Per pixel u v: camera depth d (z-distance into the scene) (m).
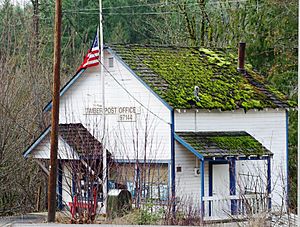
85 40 66.31
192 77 40.00
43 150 40.12
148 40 72.56
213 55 43.38
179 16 62.75
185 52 42.44
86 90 40.84
